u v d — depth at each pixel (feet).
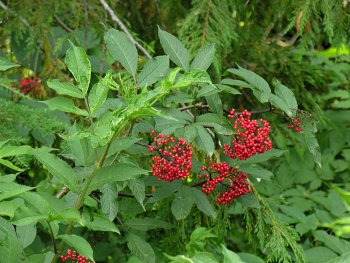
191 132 1.63
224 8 2.65
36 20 2.57
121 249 2.73
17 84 2.43
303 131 1.81
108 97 1.85
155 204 2.25
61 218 1.26
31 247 2.25
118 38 1.70
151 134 1.69
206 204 1.83
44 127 2.03
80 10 2.60
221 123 1.67
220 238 2.29
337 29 2.58
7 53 2.71
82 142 1.47
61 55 2.66
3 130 2.01
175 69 1.34
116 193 1.65
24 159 1.94
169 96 1.72
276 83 1.86
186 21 2.60
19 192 1.28
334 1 2.52
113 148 1.44
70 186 1.42
